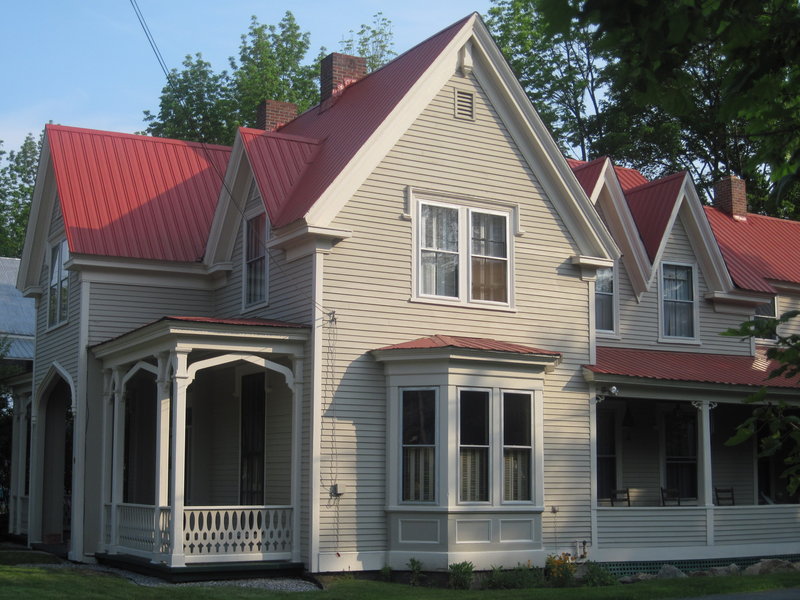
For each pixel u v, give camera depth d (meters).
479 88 19.44
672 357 23.23
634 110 38.78
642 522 20.02
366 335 17.59
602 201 23.53
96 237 20.42
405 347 17.23
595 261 20.28
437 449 17.02
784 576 16.97
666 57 6.57
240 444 19.73
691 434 24.48
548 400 19.41
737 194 29.02
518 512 17.64
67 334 21.23
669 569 18.84
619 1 6.16
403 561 17.06
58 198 20.84
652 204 24.77
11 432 29.41
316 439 16.84
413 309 18.16
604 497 22.89
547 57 41.22
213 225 20.64
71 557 19.48
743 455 25.23
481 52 19.38
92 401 19.94
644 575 18.78
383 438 17.55
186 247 21.28
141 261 20.53
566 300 20.05
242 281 20.08
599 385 20.11
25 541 23.98
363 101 20.22
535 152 19.94
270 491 18.34
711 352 24.64
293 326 17.00
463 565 16.61
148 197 21.89
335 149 19.03
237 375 19.98
